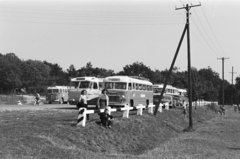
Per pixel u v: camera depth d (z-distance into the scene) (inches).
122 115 879.7
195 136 834.2
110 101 1026.7
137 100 1118.4
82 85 1097.4
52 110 948.0
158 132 845.2
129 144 634.2
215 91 2356.1
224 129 1060.5
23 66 3705.7
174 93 1710.1
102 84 1061.1
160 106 1187.9
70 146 478.6
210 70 3654.0
